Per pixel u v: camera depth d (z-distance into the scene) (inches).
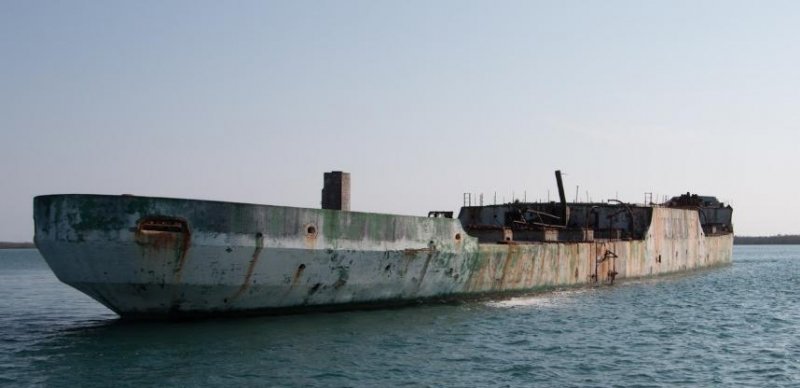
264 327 761.0
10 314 993.5
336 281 818.8
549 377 620.1
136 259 685.9
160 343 681.6
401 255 872.3
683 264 1841.8
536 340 784.9
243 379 570.3
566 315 981.2
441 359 668.7
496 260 1047.0
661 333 872.9
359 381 578.6
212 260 713.0
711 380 629.9
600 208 1628.9
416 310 928.9
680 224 1818.4
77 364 610.5
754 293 1450.5
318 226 783.1
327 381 574.2
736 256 5007.4
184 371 588.1
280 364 618.8
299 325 778.8
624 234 1600.6
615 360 700.7
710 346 792.9
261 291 764.0
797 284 1720.0
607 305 1119.0
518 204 1502.2
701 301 1251.2
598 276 1365.7
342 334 751.7
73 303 1176.2
